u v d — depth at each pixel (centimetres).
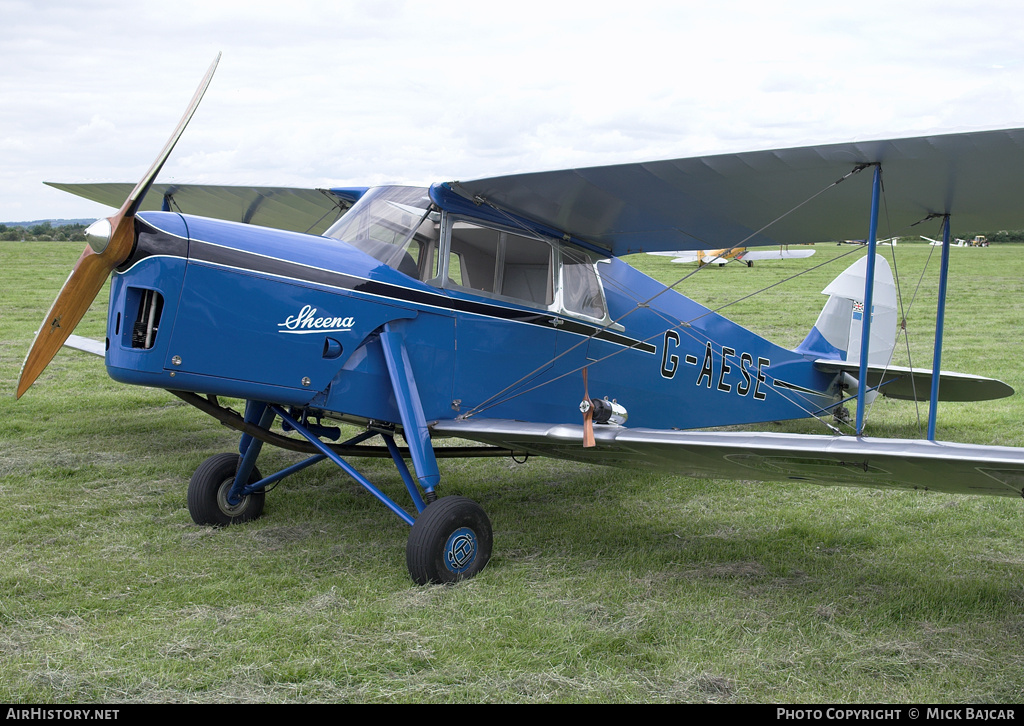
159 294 375
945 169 388
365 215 471
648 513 536
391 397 450
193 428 764
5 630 333
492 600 371
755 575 416
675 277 2853
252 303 393
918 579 411
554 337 529
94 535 462
